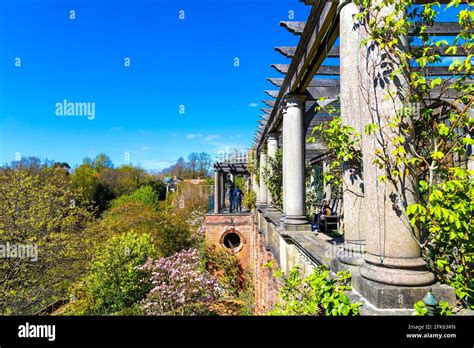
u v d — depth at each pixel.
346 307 1.79
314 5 3.34
